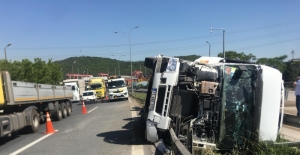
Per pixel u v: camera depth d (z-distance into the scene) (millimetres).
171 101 7805
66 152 8234
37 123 12992
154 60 8695
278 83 7020
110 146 8852
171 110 7855
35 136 11516
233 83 7066
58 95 17594
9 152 8617
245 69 6969
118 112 20094
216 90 7133
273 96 6949
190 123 7180
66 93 19594
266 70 6984
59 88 17875
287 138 8484
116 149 8406
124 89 36562
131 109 21828
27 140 10633
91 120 16219
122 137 10250
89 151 8266
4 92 10508
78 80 47562
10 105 11016
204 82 7000
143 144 8984
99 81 43062
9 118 10258
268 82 6918
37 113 13148
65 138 10570
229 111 7004
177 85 7883
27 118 12039
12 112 11508
